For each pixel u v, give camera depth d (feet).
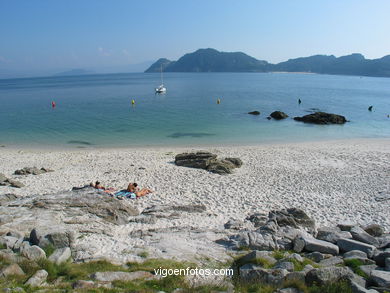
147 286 32.19
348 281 31.14
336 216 60.54
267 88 427.74
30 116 190.29
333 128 158.61
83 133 145.69
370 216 60.54
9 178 82.02
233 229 51.93
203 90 385.09
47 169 90.02
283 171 88.63
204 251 42.50
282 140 133.18
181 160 94.79
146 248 43.16
